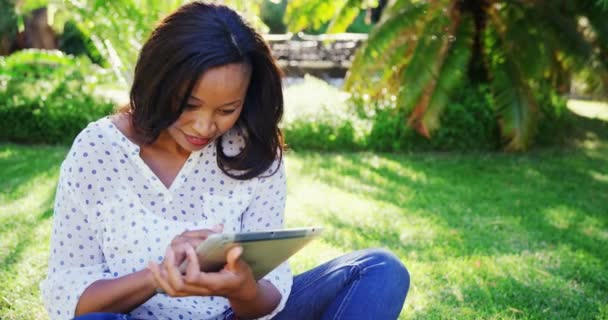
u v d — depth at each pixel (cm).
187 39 161
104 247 185
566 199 640
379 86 895
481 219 546
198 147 178
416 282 381
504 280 391
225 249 155
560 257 444
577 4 930
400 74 902
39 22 1875
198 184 193
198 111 169
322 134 894
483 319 336
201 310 193
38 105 934
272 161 195
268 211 201
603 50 940
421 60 837
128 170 185
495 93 878
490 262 426
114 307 173
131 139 185
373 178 705
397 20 855
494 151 909
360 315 195
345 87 897
